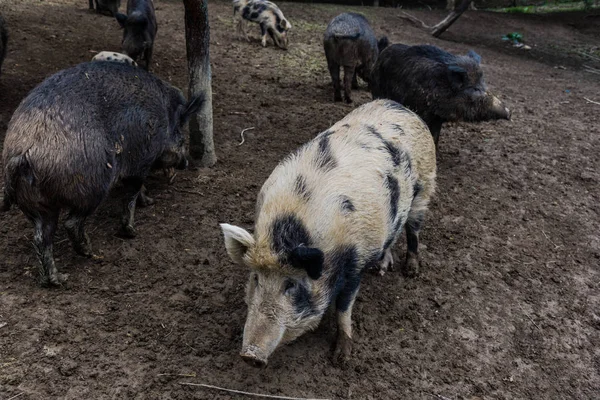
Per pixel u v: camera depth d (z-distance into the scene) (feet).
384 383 9.72
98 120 10.16
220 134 15.70
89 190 10.02
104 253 11.25
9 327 9.68
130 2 20.62
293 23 28.25
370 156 9.54
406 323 10.76
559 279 12.12
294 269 8.40
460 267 12.12
